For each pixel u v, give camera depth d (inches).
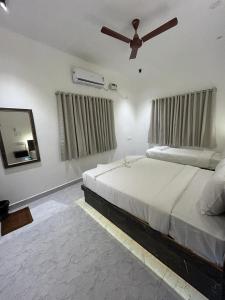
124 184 69.9
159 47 106.3
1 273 52.7
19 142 91.5
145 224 56.1
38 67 96.2
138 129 185.8
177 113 140.7
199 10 71.9
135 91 178.4
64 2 65.2
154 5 68.4
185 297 43.1
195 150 129.7
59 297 44.9
